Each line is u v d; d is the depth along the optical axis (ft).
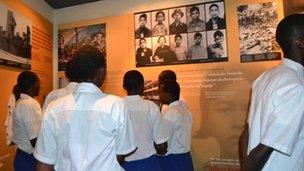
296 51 3.71
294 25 3.66
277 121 3.26
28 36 11.03
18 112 7.50
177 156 8.39
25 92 7.80
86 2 13.41
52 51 13.43
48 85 12.82
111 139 3.93
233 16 11.28
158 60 12.17
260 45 10.91
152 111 6.98
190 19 11.83
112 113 3.96
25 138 7.61
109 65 12.88
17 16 10.22
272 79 3.60
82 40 13.38
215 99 11.30
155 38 12.29
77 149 3.82
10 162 9.43
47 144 3.92
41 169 3.92
